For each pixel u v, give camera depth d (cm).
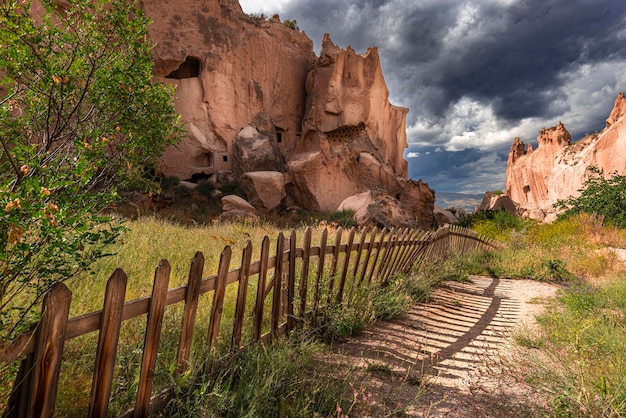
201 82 3039
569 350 379
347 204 2717
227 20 3291
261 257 343
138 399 223
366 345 430
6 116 289
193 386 261
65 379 266
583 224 1861
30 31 295
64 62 321
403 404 299
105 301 195
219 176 2925
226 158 3077
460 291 820
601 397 265
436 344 459
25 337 164
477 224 2359
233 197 2430
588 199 2392
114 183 344
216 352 299
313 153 3164
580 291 667
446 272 934
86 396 253
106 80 324
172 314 373
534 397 318
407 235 738
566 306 623
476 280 992
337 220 2364
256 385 266
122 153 350
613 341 402
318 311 444
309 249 428
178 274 539
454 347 454
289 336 383
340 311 459
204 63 3053
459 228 1223
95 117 340
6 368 183
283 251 384
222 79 3103
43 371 171
